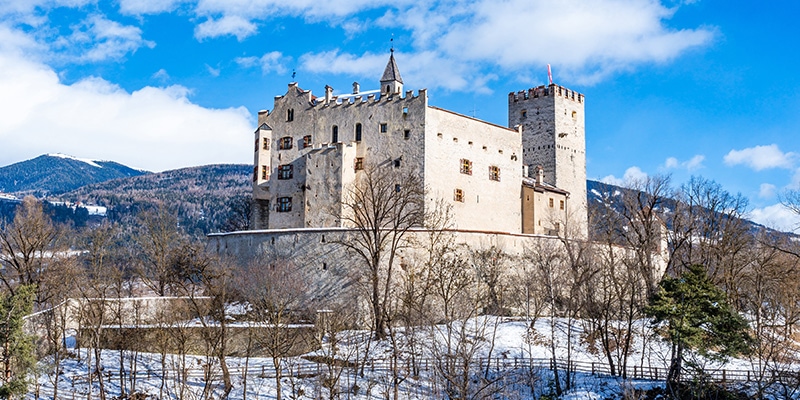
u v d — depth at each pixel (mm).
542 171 104312
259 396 55625
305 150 89062
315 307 69812
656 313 54375
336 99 88562
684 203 79438
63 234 84000
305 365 61562
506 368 62031
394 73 94500
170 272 75562
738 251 85000
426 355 63531
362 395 57000
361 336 67125
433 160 83688
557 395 57750
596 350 67812
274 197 89938
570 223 95625
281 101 92375
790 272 76438
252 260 77438
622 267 82062
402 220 75250
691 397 53094
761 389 50406
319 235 74062
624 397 55031
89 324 62344
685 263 73062
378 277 70500
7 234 81188
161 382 57656
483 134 91375
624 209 76062
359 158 86000
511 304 77375
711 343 53219
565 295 79750
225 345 62062
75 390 55406
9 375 50062
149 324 64812
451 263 71750
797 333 74188
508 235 79812
